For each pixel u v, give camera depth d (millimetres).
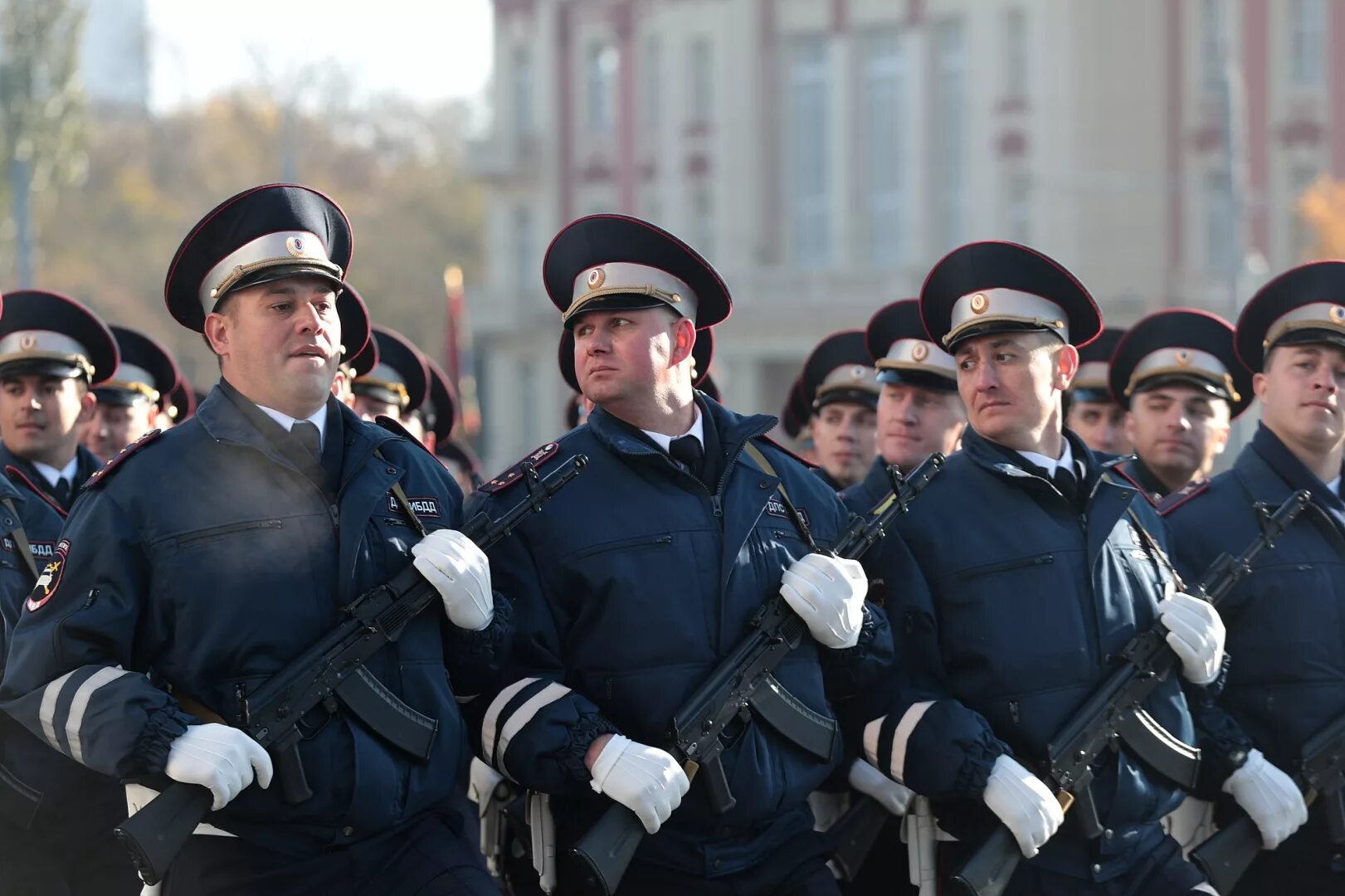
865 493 8172
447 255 86625
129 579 6340
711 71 56531
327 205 6801
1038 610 7293
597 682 6852
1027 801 6980
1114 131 48094
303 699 6281
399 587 6488
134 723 6051
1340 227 42312
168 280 6742
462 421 21953
